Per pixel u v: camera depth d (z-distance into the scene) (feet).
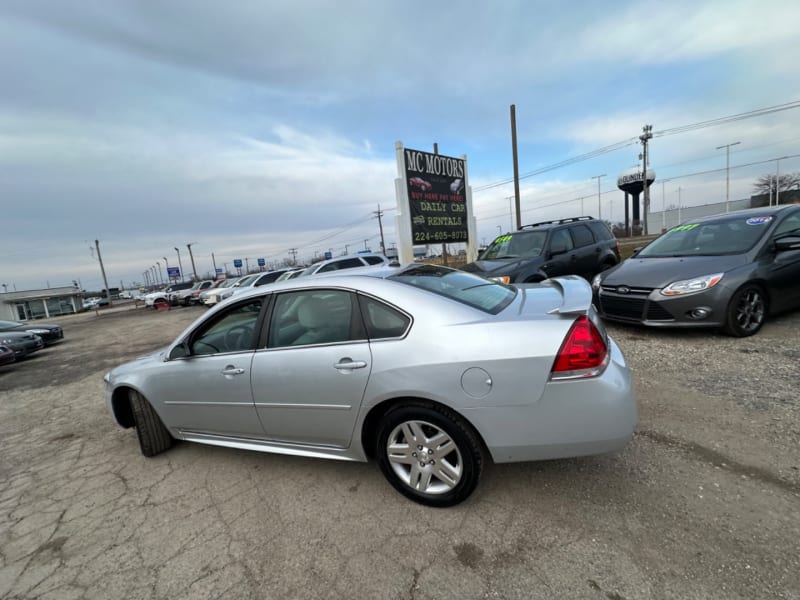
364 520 7.82
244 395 9.48
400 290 8.21
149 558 7.45
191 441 11.58
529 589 5.88
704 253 17.33
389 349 7.70
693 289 15.42
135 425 11.46
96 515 9.03
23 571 7.46
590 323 7.16
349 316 8.41
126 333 50.49
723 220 18.74
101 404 18.30
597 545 6.53
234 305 9.96
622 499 7.54
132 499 9.52
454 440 7.40
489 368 6.99
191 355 10.42
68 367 30.12
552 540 6.74
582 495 7.76
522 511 7.50
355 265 41.45
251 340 9.61
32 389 23.59
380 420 8.17
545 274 24.08
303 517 8.13
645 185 135.33
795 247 15.55
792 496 7.16
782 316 18.07
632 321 17.26
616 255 29.71
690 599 5.45
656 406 10.95
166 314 78.64
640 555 6.24
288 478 9.61
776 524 6.56
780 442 8.75
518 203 69.00
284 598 6.25
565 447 6.95
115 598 6.58
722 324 15.25
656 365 13.85
